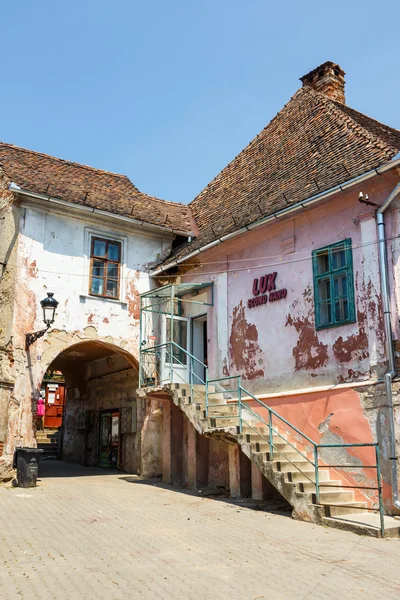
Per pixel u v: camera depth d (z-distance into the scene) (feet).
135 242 54.54
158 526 29.91
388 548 25.32
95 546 25.17
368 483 33.91
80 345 56.75
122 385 61.41
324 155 44.86
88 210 50.03
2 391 43.78
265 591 19.19
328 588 19.61
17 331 45.39
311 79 61.57
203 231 55.26
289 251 42.39
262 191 50.01
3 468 43.37
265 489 39.47
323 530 29.40
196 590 19.20
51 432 88.02
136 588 19.29
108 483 48.19
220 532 28.71
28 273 46.88
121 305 52.44
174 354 52.19
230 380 46.55
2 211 48.11
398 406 32.45
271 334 43.11
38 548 24.56
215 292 49.65
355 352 36.14
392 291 34.14
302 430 38.86
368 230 36.24
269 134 58.49
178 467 49.06
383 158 35.83
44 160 56.34
